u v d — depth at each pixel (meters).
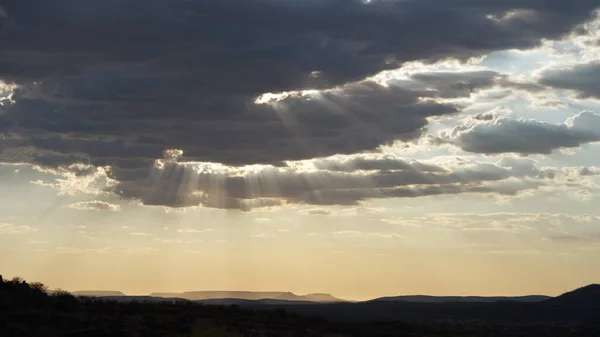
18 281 68.50
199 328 62.19
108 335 55.22
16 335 52.53
